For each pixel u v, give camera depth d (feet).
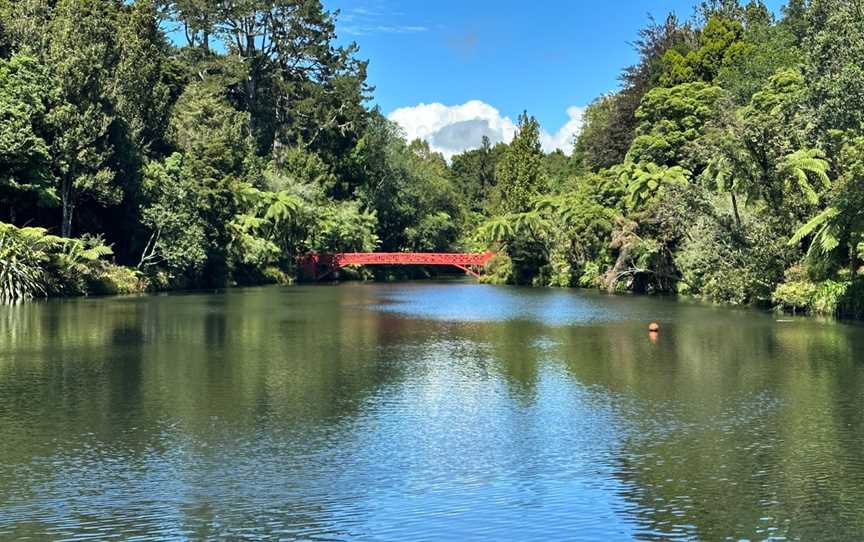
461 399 81.61
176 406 77.61
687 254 220.84
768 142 173.37
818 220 151.43
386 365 102.37
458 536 46.37
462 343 124.77
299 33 404.57
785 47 264.72
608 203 283.38
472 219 513.45
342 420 72.49
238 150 337.11
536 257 323.78
